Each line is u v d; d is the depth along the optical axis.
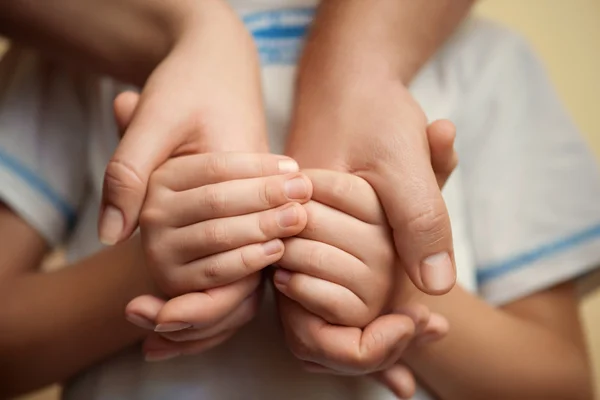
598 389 0.94
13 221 0.64
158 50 0.59
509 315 0.61
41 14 0.60
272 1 0.64
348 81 0.55
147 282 0.57
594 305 1.00
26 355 0.59
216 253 0.50
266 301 0.58
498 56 0.65
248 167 0.51
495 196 0.63
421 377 0.58
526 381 0.59
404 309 0.52
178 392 0.57
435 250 0.50
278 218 0.50
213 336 0.53
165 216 0.51
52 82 0.66
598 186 0.64
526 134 0.65
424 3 0.58
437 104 0.63
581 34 1.05
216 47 0.56
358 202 0.51
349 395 0.57
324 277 0.50
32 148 0.64
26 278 0.61
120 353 0.59
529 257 0.63
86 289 0.58
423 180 0.50
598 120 1.01
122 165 0.51
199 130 0.53
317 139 0.54
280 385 0.57
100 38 0.60
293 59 0.62
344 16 0.58
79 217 0.65
